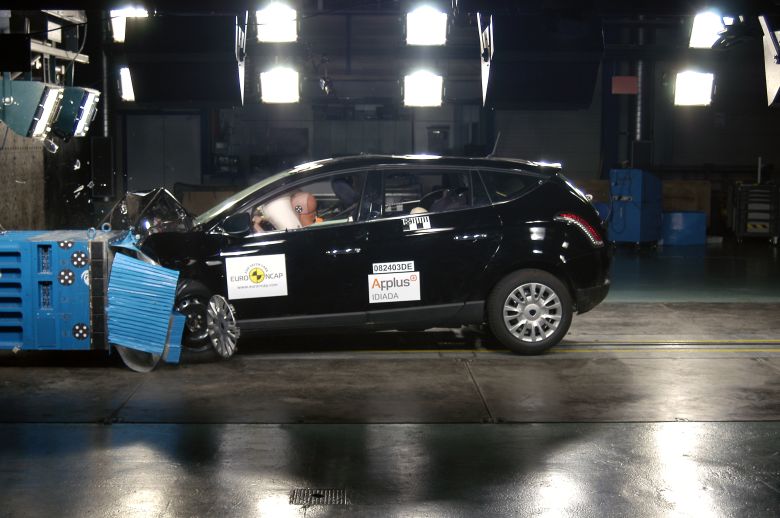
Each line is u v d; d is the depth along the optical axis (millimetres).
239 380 7543
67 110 11625
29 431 6121
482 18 11547
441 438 5977
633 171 18781
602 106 24797
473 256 8289
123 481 5176
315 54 19812
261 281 8148
